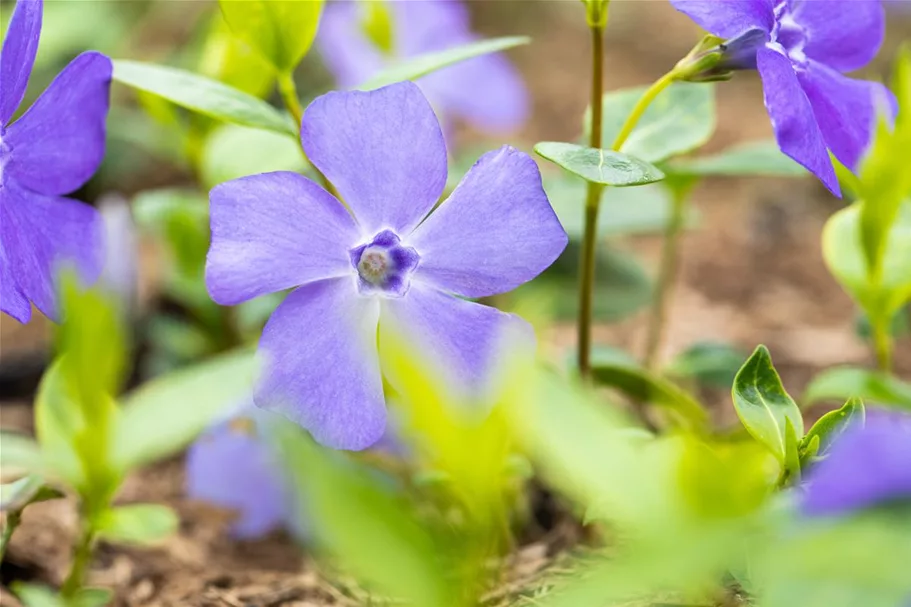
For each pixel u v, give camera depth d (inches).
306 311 10.1
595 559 10.6
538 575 10.8
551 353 13.9
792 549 8.5
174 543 12.0
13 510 10.3
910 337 14.8
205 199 13.6
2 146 10.3
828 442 9.7
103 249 10.4
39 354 14.2
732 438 11.2
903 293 11.3
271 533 12.1
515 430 8.8
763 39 10.4
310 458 8.8
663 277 13.4
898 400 11.0
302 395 10.1
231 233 10.0
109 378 9.5
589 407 8.7
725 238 18.4
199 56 18.8
